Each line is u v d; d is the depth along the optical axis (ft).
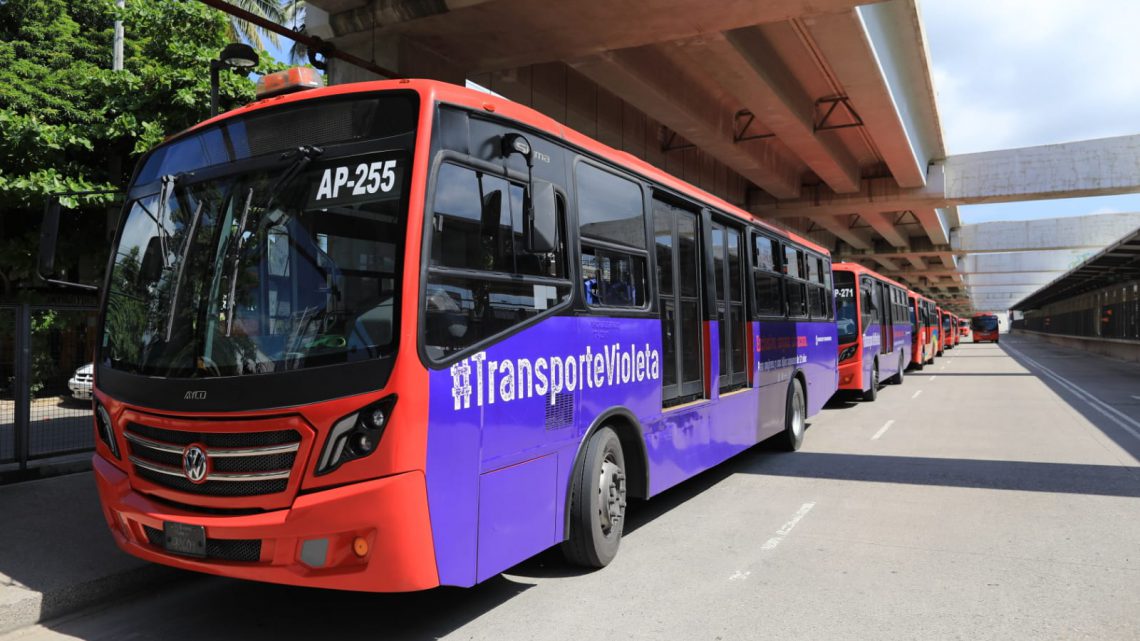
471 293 13.46
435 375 12.35
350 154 13.10
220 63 25.90
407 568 11.82
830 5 35.73
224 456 12.55
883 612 14.90
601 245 18.02
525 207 14.33
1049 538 19.95
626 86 50.88
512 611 15.19
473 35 39.73
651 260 20.57
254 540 12.35
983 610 14.93
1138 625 14.10
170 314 13.61
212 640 13.98
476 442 13.26
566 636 13.88
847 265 55.31
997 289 367.25
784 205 96.58
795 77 59.93
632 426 18.94
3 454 24.49
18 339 24.90
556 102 54.54
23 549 17.80
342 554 11.90
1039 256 194.90
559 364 15.90
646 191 20.67
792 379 34.09
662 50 50.96
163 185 14.65
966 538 20.02
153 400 13.32
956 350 175.01
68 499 22.26
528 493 14.80
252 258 13.12
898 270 194.39
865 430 40.96
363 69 39.93
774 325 31.53
